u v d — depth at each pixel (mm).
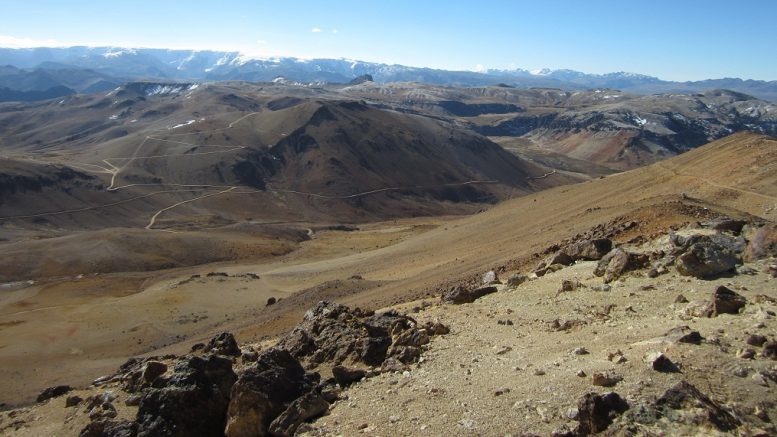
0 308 88938
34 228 169125
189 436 15055
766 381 12062
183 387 15703
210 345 23234
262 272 107250
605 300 21062
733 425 10758
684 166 75125
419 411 13680
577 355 15523
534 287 26062
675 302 18859
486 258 55969
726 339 14289
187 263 125750
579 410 11758
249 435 14453
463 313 23281
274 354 16719
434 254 77562
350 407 14812
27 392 52438
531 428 11891
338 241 146125
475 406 13391
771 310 15773
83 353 65062
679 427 10820
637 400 11711
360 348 19469
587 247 30078
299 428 13969
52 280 109438
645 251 26281
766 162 59844
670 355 13625
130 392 19609
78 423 17609
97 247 125438
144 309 79562
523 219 81812
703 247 21562
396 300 44594
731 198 53562
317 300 59781
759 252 21719
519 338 18469
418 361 17656
